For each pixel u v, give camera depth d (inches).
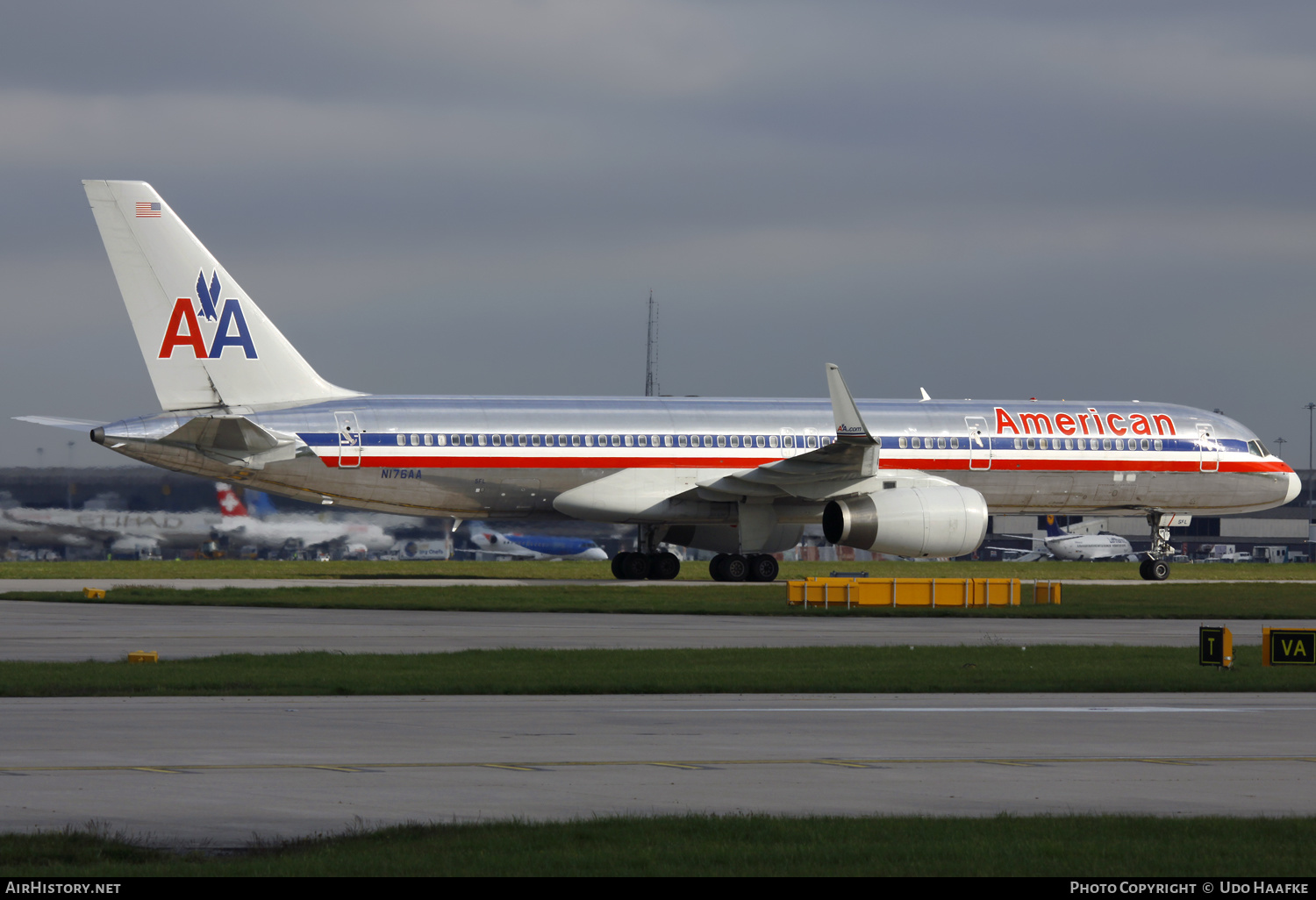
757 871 1132.5
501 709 2256.4
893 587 4867.1
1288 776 1632.6
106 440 5324.8
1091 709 2311.8
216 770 1616.6
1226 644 2923.2
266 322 5600.4
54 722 2028.8
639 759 1732.3
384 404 5698.8
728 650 3203.7
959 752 1807.3
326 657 2942.9
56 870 1111.6
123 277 5447.8
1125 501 6491.1
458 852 1184.8
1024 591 5118.1
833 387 5428.2
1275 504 6678.2
